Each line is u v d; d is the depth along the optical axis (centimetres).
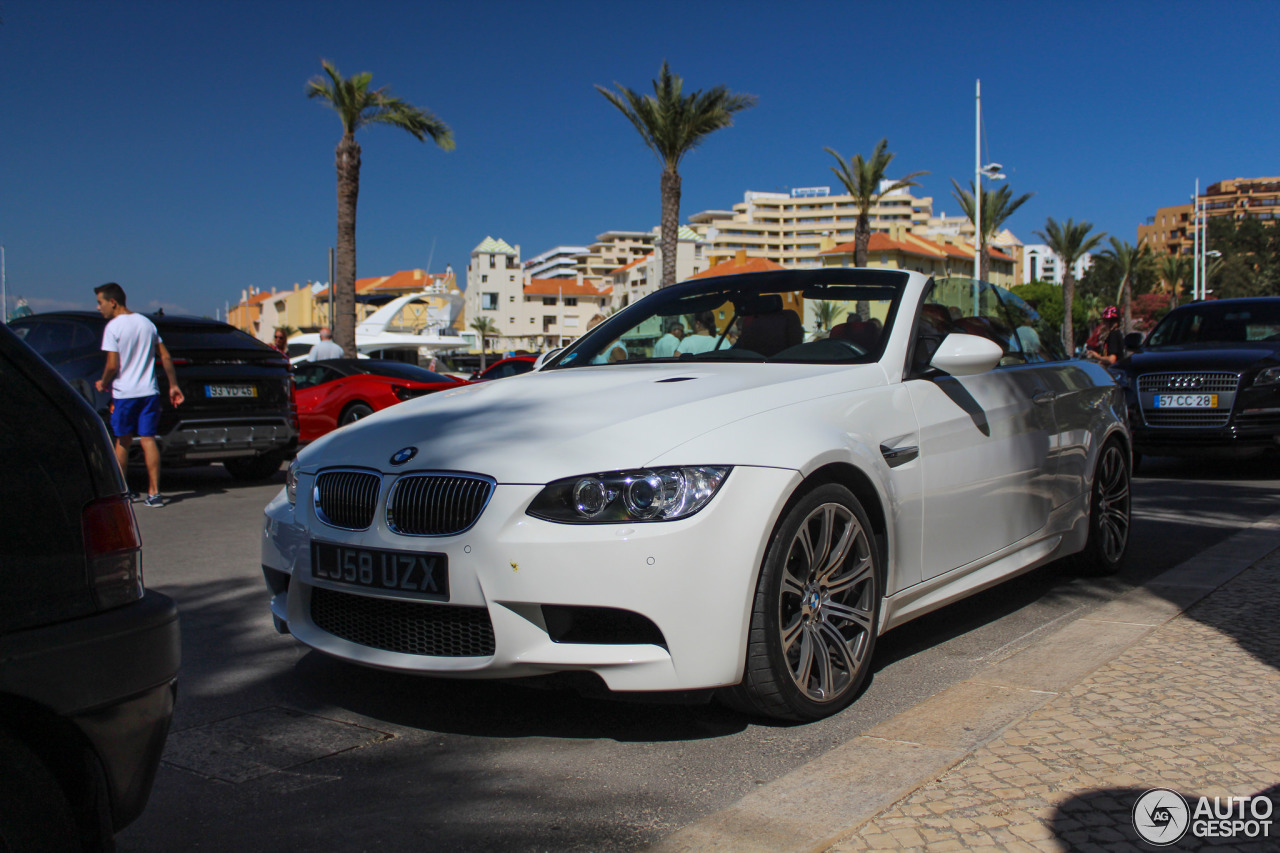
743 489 276
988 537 385
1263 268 10062
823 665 303
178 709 326
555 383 356
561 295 14175
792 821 230
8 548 166
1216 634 366
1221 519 660
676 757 278
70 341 869
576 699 328
